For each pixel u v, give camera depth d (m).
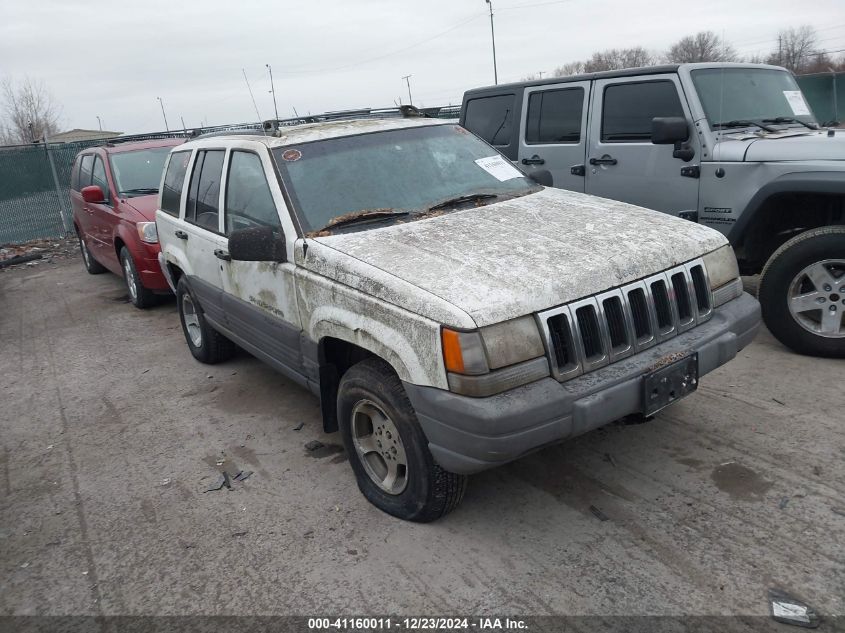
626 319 3.18
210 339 5.89
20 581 3.36
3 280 11.42
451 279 3.07
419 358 2.97
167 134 10.31
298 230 3.86
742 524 3.21
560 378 2.98
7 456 4.76
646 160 5.82
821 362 4.90
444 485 3.26
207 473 4.23
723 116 5.54
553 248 3.36
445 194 4.23
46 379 6.30
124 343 7.16
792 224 5.36
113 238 8.41
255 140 4.45
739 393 4.54
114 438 4.88
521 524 3.39
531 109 6.93
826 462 3.63
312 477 4.05
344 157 4.26
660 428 4.20
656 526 3.27
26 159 14.71
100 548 3.56
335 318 3.47
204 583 3.19
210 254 4.98
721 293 3.67
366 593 3.01
